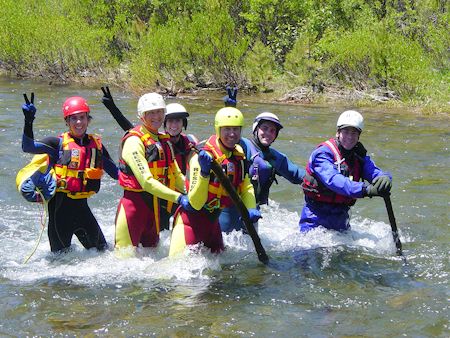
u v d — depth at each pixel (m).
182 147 7.15
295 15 20.33
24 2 25.56
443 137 12.43
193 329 5.04
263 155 7.05
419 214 8.04
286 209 8.46
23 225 7.84
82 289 5.79
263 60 18.73
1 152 10.93
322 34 19.50
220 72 19.12
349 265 6.35
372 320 5.21
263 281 5.98
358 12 19.97
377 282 5.97
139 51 20.91
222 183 5.91
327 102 16.77
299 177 7.22
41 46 21.72
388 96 16.78
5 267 6.39
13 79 21.59
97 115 14.48
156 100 6.39
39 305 5.44
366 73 17.42
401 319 5.22
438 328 5.07
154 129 6.46
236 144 6.47
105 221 8.02
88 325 5.09
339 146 6.70
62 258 6.64
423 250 6.78
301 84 18.00
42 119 14.00
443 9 19.06
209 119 14.27
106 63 21.88
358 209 8.27
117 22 22.66
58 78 21.56
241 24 21.44
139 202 6.50
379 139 12.26
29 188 6.45
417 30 18.84
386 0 19.83
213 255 6.44
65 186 6.55
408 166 10.33
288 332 5.00
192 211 6.23
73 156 6.55
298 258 6.54
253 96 17.95
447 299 5.58
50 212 6.66
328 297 5.65
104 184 9.58
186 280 5.98
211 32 18.94
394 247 6.79
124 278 6.05
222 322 5.16
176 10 22.50
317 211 7.03
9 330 5.01
